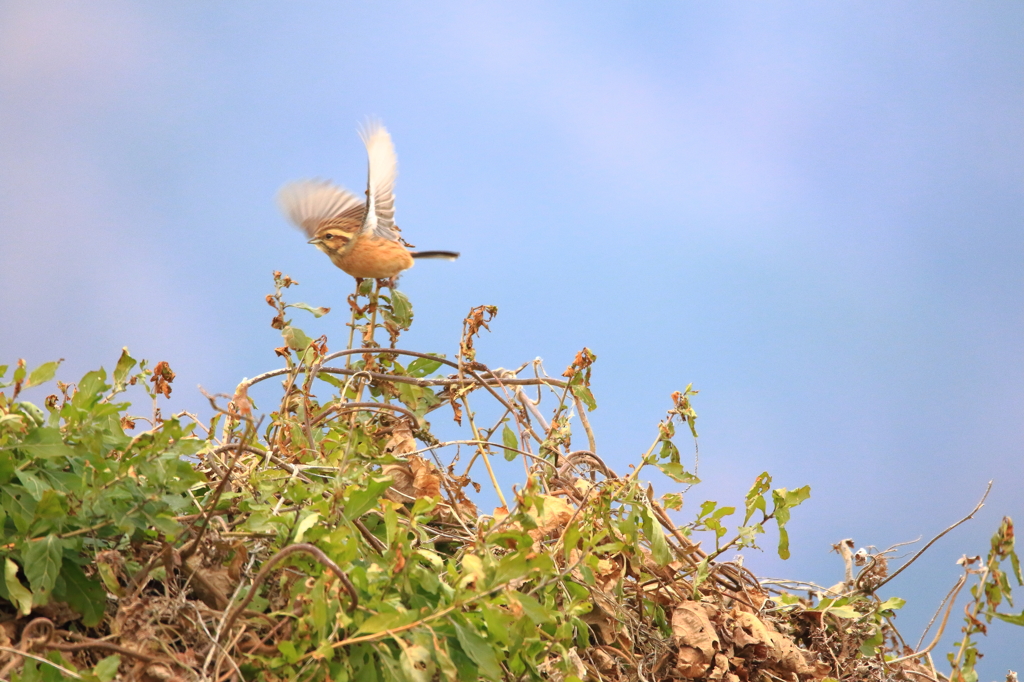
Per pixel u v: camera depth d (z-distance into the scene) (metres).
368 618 5.23
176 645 5.23
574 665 6.13
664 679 6.95
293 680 5.00
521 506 6.02
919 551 7.89
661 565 6.60
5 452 5.16
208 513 5.40
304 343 7.53
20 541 5.07
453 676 5.00
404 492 7.46
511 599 5.25
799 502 7.56
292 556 5.52
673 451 7.08
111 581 4.95
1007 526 6.41
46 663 4.53
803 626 7.97
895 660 7.89
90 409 5.46
